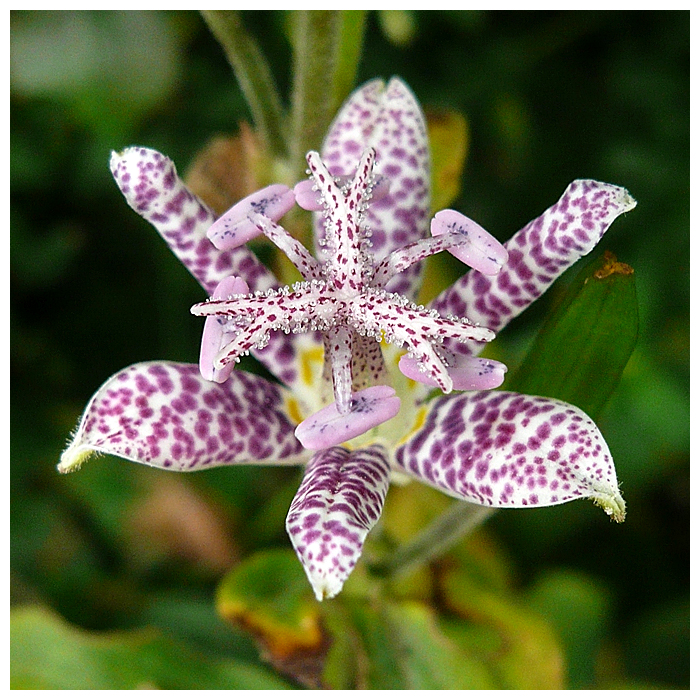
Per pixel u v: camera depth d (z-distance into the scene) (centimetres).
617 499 13
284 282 16
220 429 14
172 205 15
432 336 14
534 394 14
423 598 17
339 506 14
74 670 16
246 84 16
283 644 16
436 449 14
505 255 14
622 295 14
